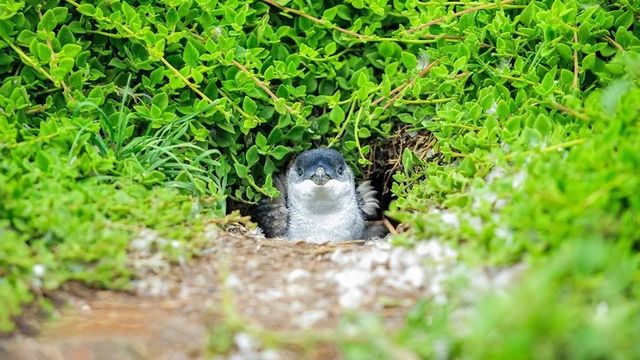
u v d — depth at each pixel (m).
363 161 10.04
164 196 8.00
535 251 6.36
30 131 8.77
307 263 7.60
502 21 9.61
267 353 5.95
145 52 9.80
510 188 7.28
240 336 6.06
